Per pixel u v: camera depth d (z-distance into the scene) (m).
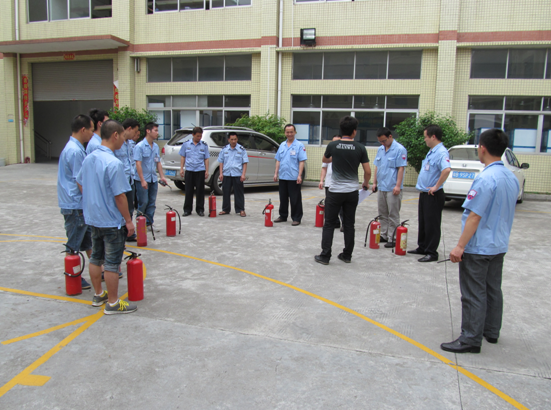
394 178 6.19
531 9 12.54
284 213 7.90
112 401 2.56
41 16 17.03
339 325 3.62
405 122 12.95
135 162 6.50
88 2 16.38
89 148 4.54
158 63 16.08
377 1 13.55
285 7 14.34
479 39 12.93
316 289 4.45
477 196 3.03
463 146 9.51
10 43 15.76
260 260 5.43
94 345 3.21
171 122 16.22
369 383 2.78
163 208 9.02
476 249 3.13
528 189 13.05
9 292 4.22
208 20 15.10
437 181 5.50
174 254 5.62
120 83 16.14
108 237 3.65
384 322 3.70
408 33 13.39
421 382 2.81
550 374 2.94
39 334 3.37
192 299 4.11
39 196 10.15
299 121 14.80
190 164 8.10
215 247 6.00
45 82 17.72
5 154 18.17
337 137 6.51
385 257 5.71
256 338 3.36
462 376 2.89
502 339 3.46
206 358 3.05
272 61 14.44
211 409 2.50
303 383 2.77
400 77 13.85
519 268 5.35
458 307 4.06
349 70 14.22
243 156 8.34
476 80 13.22
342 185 5.18
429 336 3.46
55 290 4.30
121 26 15.83
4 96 17.77
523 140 13.19
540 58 12.88
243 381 2.78
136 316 3.72
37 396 2.60
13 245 5.89
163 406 2.52
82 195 3.86
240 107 15.36
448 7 12.88
